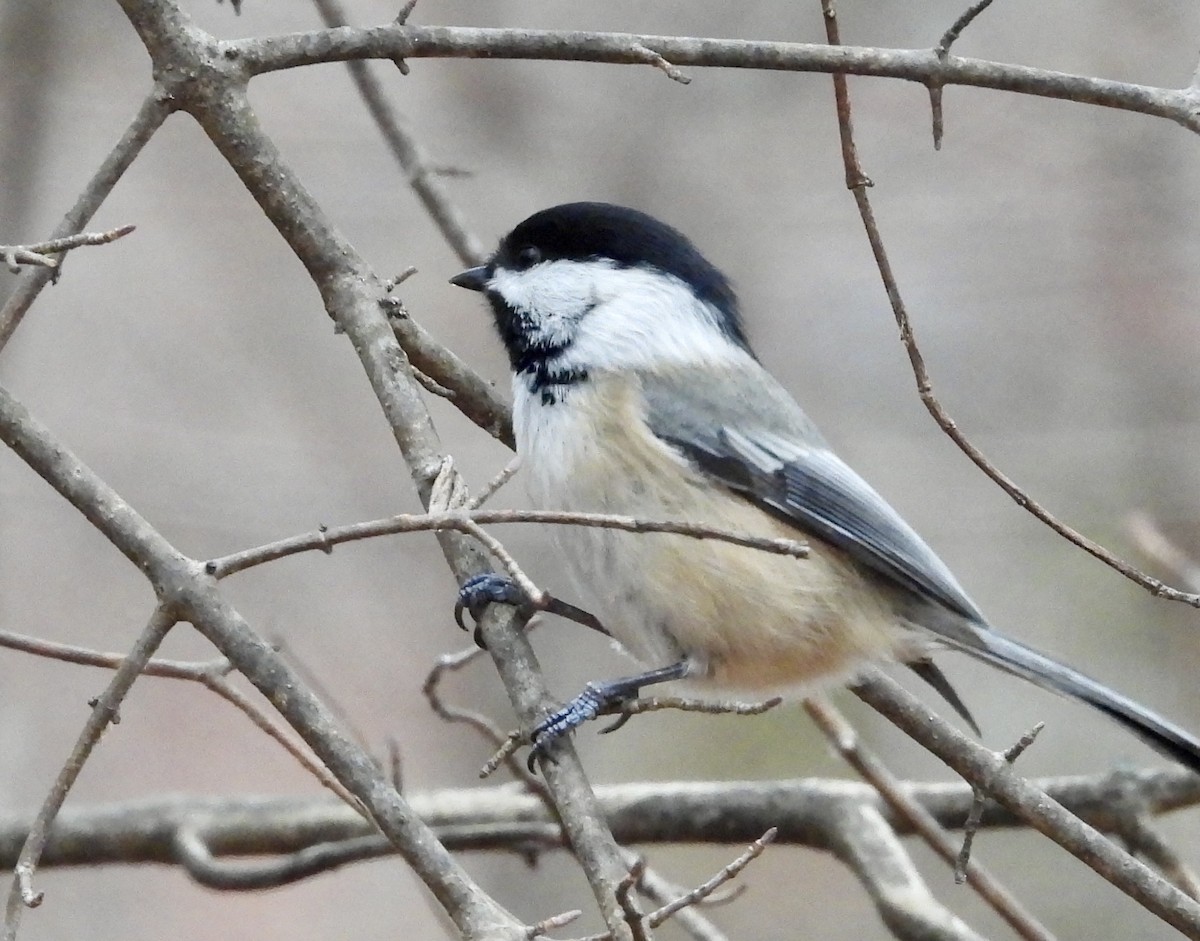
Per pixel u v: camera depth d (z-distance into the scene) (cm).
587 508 626
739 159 1152
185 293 1198
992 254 1157
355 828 704
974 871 648
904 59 544
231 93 559
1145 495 1080
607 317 652
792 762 1071
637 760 1084
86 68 1082
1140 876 559
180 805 716
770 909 1065
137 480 1120
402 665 1164
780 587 626
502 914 409
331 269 570
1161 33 1143
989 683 1107
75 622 1158
